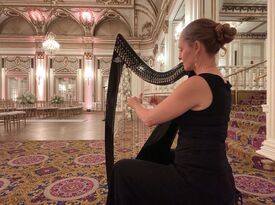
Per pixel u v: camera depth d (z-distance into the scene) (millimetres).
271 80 2924
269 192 2191
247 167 2900
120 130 5090
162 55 12664
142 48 15812
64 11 14273
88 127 7355
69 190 2266
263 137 3270
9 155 3639
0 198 2102
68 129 6855
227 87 1059
